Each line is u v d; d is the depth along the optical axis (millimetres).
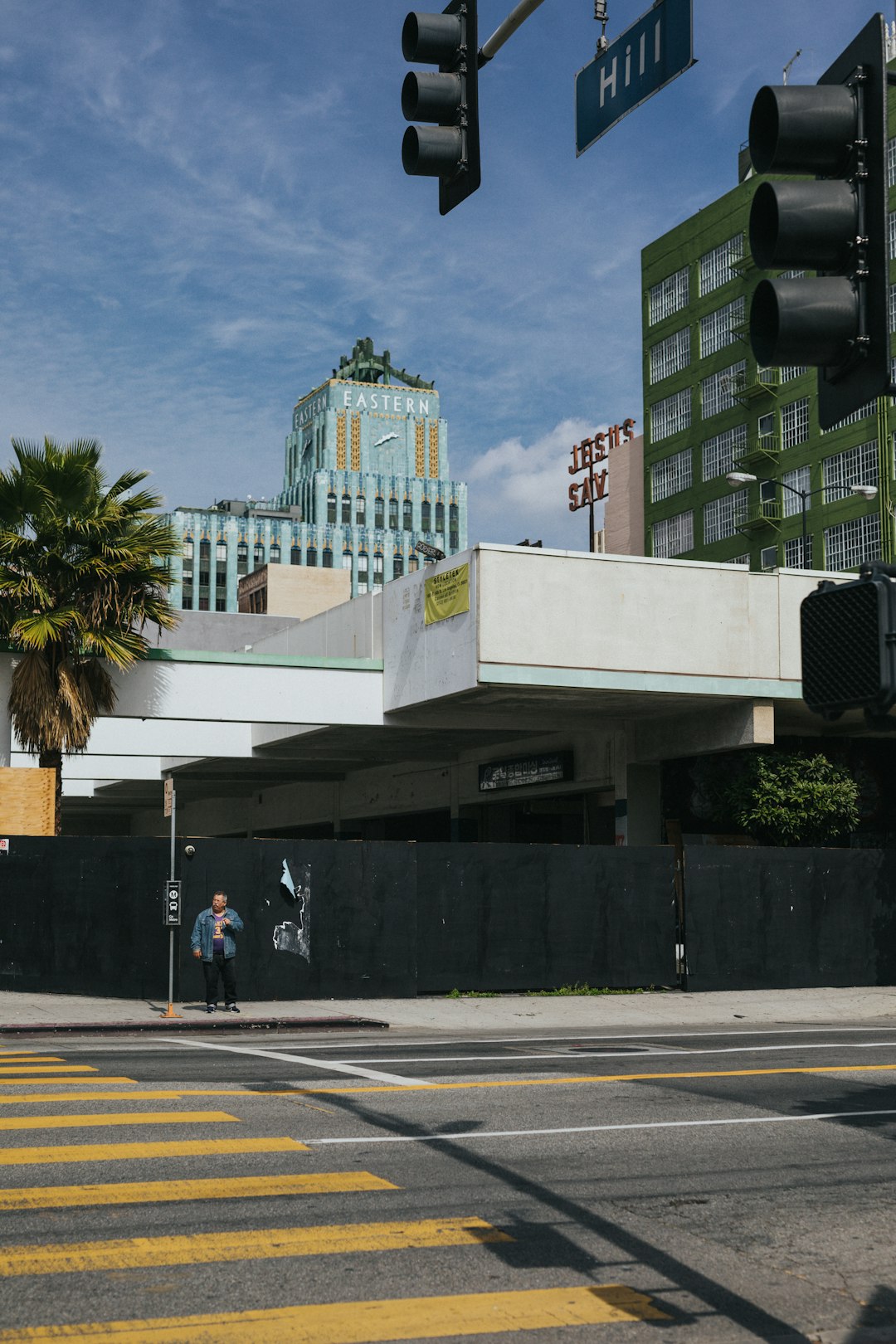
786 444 62531
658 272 72312
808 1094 13039
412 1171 9328
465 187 7434
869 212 4148
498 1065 15047
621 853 25719
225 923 21031
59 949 23094
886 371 4102
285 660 30844
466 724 32469
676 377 70375
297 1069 14422
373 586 191875
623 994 25094
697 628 29016
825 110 4172
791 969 26547
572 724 32750
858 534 57656
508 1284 6852
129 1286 6684
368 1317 6301
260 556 183750
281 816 51594
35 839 23453
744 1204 8609
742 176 66625
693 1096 12852
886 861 27812
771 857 26719
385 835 45969
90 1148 9836
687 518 68875
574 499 79438
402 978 23781
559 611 28078
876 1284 7000
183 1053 16141
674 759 32781
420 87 7348
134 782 50656
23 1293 6559
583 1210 8352
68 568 26672
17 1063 14836
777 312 4148
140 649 28578
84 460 26984
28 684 26828
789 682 29562
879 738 34000
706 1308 6562
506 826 40250
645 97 6973
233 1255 7238
